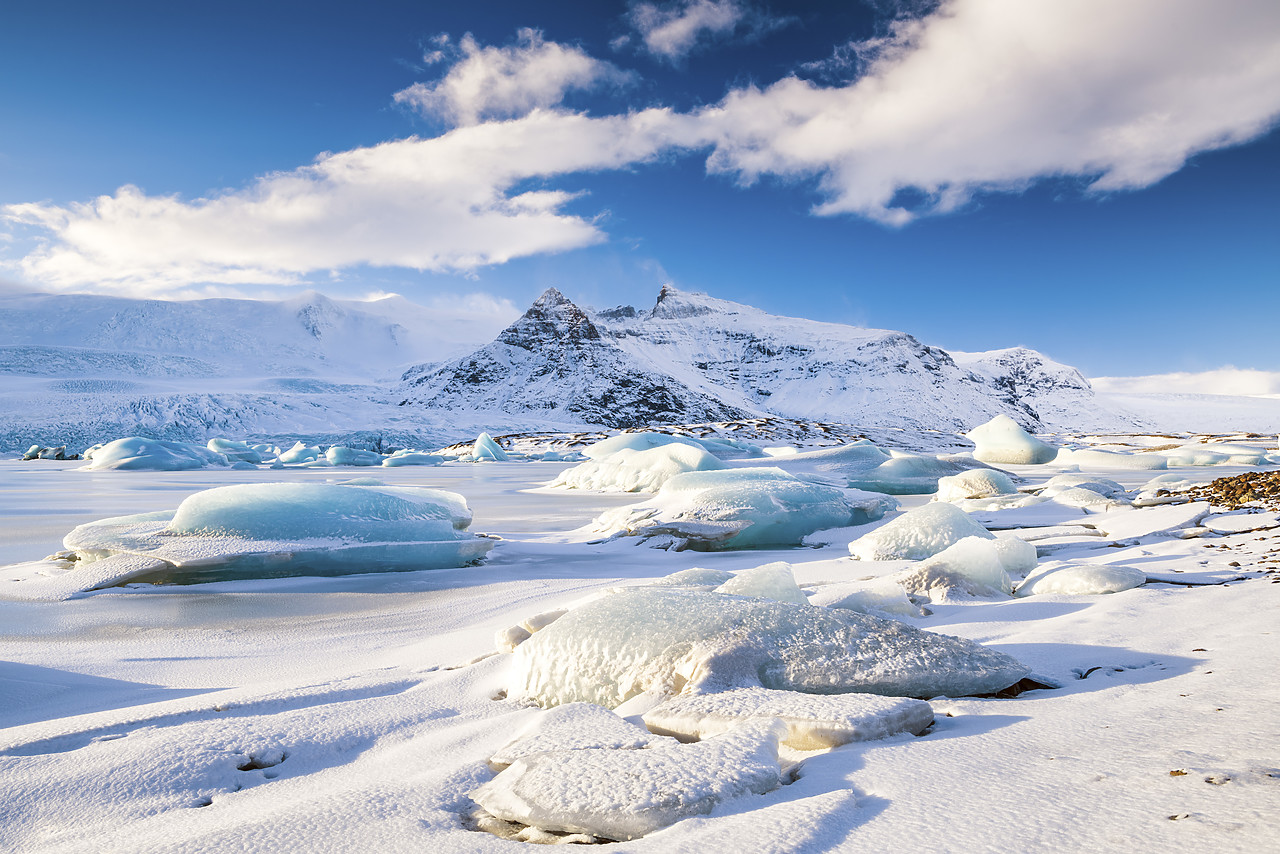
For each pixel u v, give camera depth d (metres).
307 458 46.59
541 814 1.54
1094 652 2.94
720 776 1.64
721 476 11.49
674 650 2.74
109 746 2.27
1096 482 13.12
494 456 47.19
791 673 2.60
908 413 150.75
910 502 15.54
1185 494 10.81
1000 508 11.52
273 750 2.22
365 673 3.38
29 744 2.31
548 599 5.63
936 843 1.29
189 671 3.81
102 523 8.27
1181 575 4.57
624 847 1.37
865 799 1.55
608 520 10.37
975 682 2.51
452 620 5.15
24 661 4.04
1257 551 5.52
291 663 3.94
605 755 1.80
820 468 24.67
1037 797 1.47
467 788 1.81
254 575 7.15
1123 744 1.76
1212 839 1.20
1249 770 1.49
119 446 36.81
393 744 2.35
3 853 1.61
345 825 1.59
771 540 9.72
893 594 4.19
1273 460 27.12
